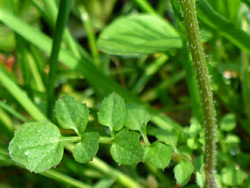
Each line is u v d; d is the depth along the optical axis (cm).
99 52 26
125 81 25
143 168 19
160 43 17
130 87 24
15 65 23
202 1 15
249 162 17
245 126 19
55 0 19
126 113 11
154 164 12
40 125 11
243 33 15
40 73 19
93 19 27
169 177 18
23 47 18
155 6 28
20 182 19
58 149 11
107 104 11
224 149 16
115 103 11
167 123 17
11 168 19
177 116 21
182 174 12
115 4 28
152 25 18
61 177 15
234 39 15
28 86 18
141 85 23
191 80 17
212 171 12
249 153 19
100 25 27
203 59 11
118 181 17
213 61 21
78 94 23
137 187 17
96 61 22
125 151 11
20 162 10
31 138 10
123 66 25
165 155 12
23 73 19
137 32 18
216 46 20
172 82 23
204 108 12
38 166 10
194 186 15
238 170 14
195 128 14
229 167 15
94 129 16
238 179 14
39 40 17
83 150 11
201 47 11
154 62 23
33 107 17
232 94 20
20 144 10
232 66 20
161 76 24
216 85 19
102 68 23
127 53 17
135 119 12
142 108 12
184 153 13
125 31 18
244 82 19
